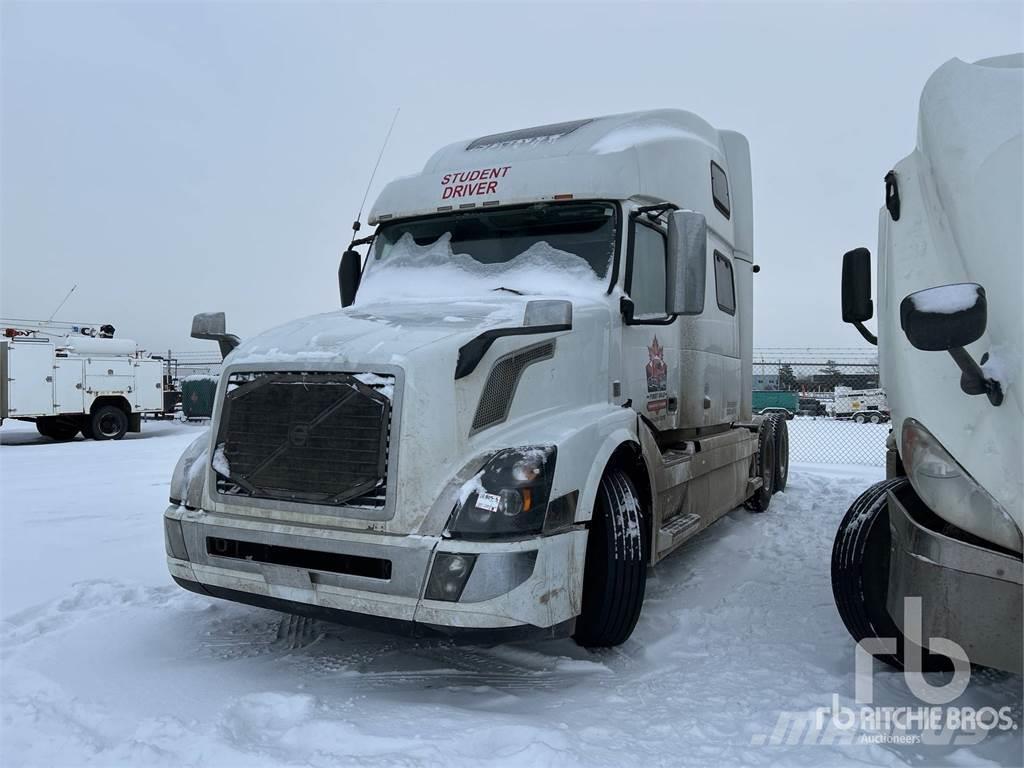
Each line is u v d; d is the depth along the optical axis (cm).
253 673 366
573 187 469
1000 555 258
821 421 2975
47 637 416
